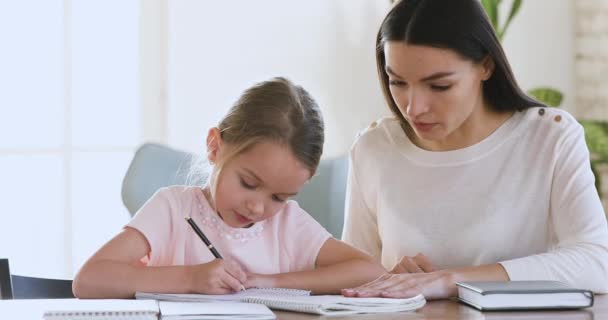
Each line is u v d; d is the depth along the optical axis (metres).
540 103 2.02
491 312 1.56
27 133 3.86
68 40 3.93
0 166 3.80
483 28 1.82
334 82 4.59
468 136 2.03
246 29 4.36
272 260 1.92
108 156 4.04
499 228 1.98
